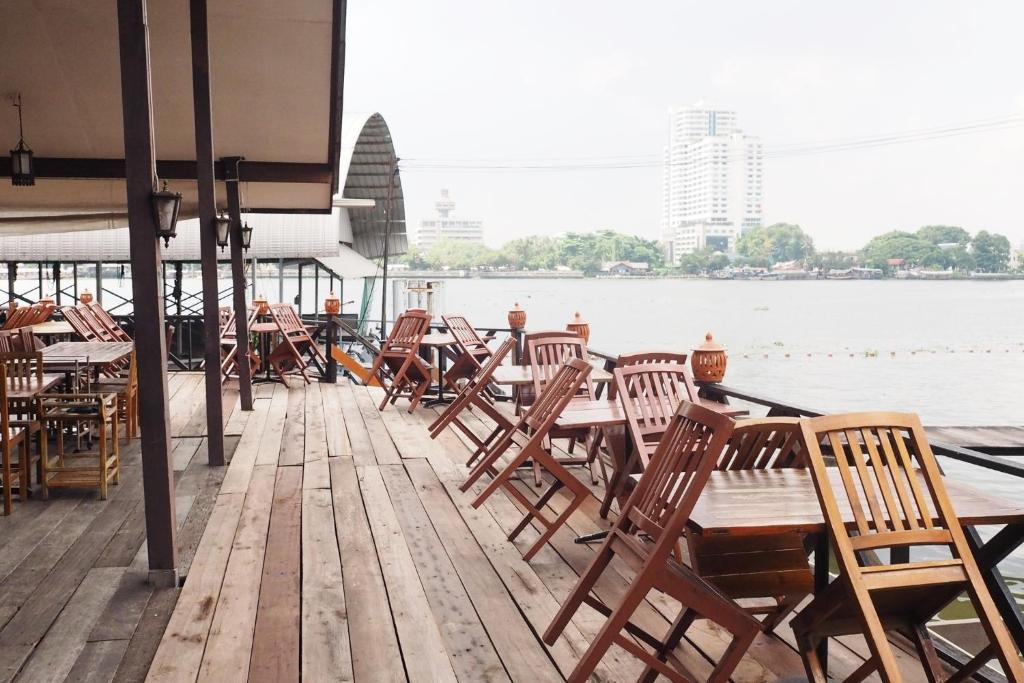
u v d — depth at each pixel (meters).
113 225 14.00
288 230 22.28
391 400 9.43
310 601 3.68
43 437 5.39
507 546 4.50
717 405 5.16
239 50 7.39
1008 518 2.60
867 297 89.94
